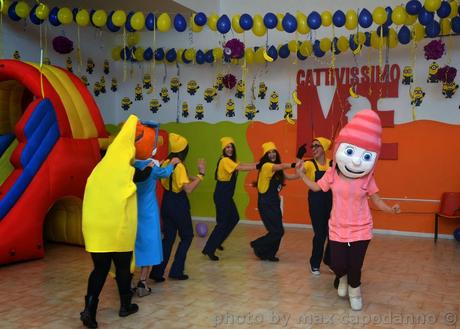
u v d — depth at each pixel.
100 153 6.61
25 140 5.77
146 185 4.18
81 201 6.32
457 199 7.02
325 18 6.25
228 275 5.11
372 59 7.66
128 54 8.77
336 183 3.98
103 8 8.06
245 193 8.67
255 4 8.45
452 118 7.23
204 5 8.34
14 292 4.52
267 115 8.45
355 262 3.91
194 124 9.06
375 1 7.63
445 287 4.66
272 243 5.70
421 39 6.77
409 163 7.49
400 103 7.52
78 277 5.06
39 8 6.28
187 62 8.45
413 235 7.49
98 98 9.28
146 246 4.18
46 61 8.09
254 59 7.65
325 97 8.00
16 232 5.58
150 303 4.18
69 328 3.61
